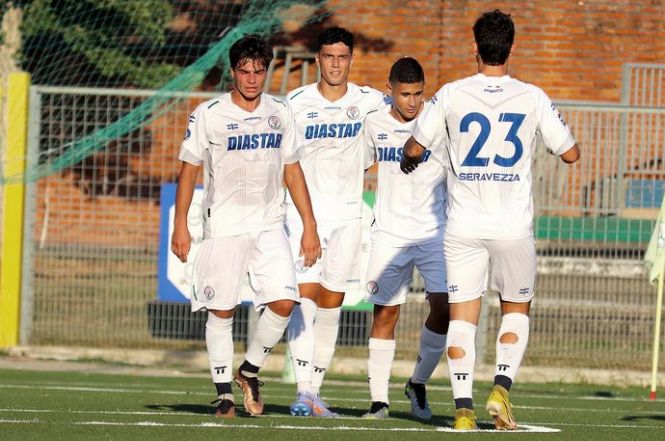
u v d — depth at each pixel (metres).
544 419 30.52
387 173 30.17
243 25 55.06
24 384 39.91
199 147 26.62
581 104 47.25
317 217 30.53
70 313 50.66
